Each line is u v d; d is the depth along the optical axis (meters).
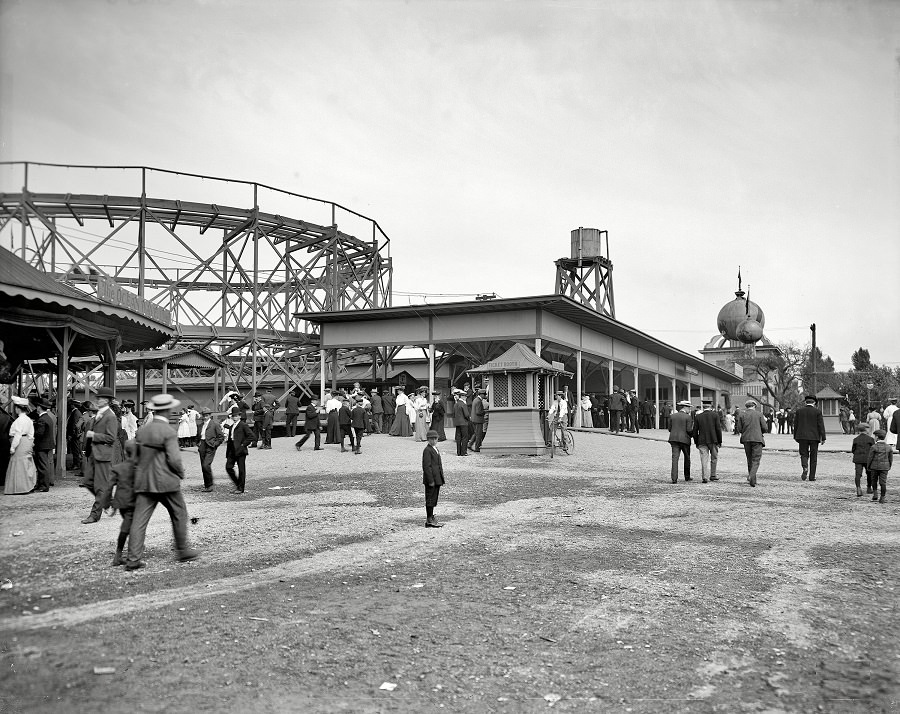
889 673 6.35
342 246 58.91
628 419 40.00
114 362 24.80
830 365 94.44
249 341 51.25
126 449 9.87
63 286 20.23
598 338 47.94
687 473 19.55
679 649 6.86
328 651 6.62
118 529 12.32
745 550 11.02
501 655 6.65
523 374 26.83
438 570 9.69
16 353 25.55
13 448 16.58
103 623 7.27
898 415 25.97
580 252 58.09
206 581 9.02
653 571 9.73
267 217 51.53
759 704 5.73
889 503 15.66
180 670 6.07
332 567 9.82
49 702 5.39
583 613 7.88
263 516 13.73
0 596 8.23
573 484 18.72
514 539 11.76
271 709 5.41
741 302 91.25
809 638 7.19
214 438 17.09
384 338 43.16
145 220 48.56
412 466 22.33
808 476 19.92
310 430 27.22
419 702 5.65
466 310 40.59
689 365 69.69
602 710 5.60
